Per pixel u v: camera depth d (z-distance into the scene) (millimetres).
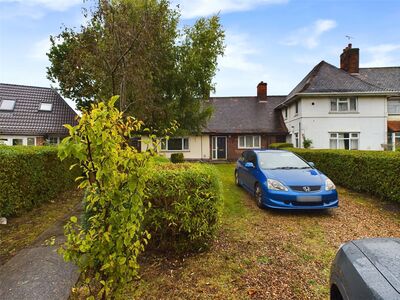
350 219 6227
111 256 2002
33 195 6617
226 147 24891
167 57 14609
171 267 3850
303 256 4293
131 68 9609
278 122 25625
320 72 22625
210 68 15953
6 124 19281
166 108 13805
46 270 3639
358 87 20688
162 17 11203
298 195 6297
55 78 20938
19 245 4566
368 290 1732
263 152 8523
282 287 3420
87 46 9492
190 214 4004
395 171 7105
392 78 24078
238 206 7266
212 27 15719
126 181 2096
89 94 12242
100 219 2098
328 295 3258
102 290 2031
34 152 6695
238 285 3449
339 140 20750
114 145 1992
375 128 20594
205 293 3268
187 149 24672
